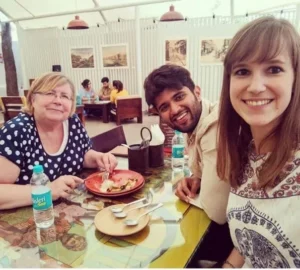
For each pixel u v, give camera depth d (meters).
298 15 5.81
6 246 0.89
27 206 1.14
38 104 1.37
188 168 1.59
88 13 7.77
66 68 8.76
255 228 0.84
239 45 0.72
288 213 0.77
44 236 0.94
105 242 0.90
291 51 0.69
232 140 0.94
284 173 0.78
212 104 1.32
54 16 7.69
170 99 1.19
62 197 1.22
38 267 0.79
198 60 6.70
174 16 5.21
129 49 7.77
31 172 1.36
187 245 0.89
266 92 0.71
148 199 1.21
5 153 1.26
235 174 0.93
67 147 1.52
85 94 7.48
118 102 6.36
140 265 0.80
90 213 1.10
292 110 0.74
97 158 1.58
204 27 6.48
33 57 9.13
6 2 7.40
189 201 1.17
